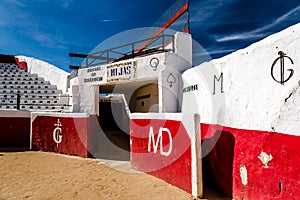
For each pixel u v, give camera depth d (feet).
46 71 56.03
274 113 8.71
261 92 9.93
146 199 11.09
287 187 7.64
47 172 16.10
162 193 11.77
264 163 8.73
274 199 8.18
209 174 13.15
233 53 13.29
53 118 24.25
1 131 26.99
